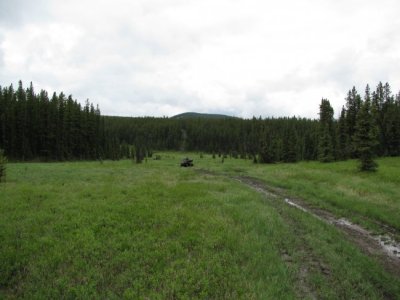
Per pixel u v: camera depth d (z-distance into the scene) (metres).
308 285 8.22
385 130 62.69
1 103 73.81
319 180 31.91
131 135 152.75
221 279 7.98
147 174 33.69
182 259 9.00
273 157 67.06
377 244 12.91
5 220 11.88
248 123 150.25
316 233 12.80
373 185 27.38
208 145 141.62
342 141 64.75
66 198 16.55
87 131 86.62
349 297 7.72
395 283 8.88
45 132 75.75
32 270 8.05
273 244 10.79
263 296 7.13
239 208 15.84
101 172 34.69
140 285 7.48
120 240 10.36
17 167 39.78
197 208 15.41
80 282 7.57
